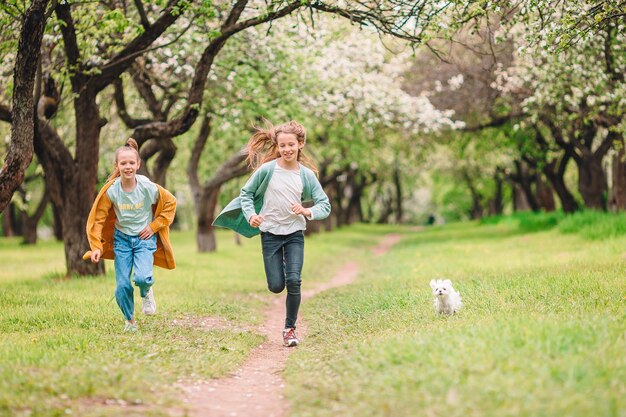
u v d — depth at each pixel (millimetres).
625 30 10758
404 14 10703
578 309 7398
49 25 11867
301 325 9672
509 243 23000
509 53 21766
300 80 18703
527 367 4727
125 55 12961
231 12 12305
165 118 17922
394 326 7746
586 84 15594
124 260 7945
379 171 49281
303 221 7922
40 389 5051
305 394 5180
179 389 5578
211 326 9219
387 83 23172
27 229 35156
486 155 36062
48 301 10773
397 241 37500
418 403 4359
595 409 3916
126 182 7859
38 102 13711
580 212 26906
